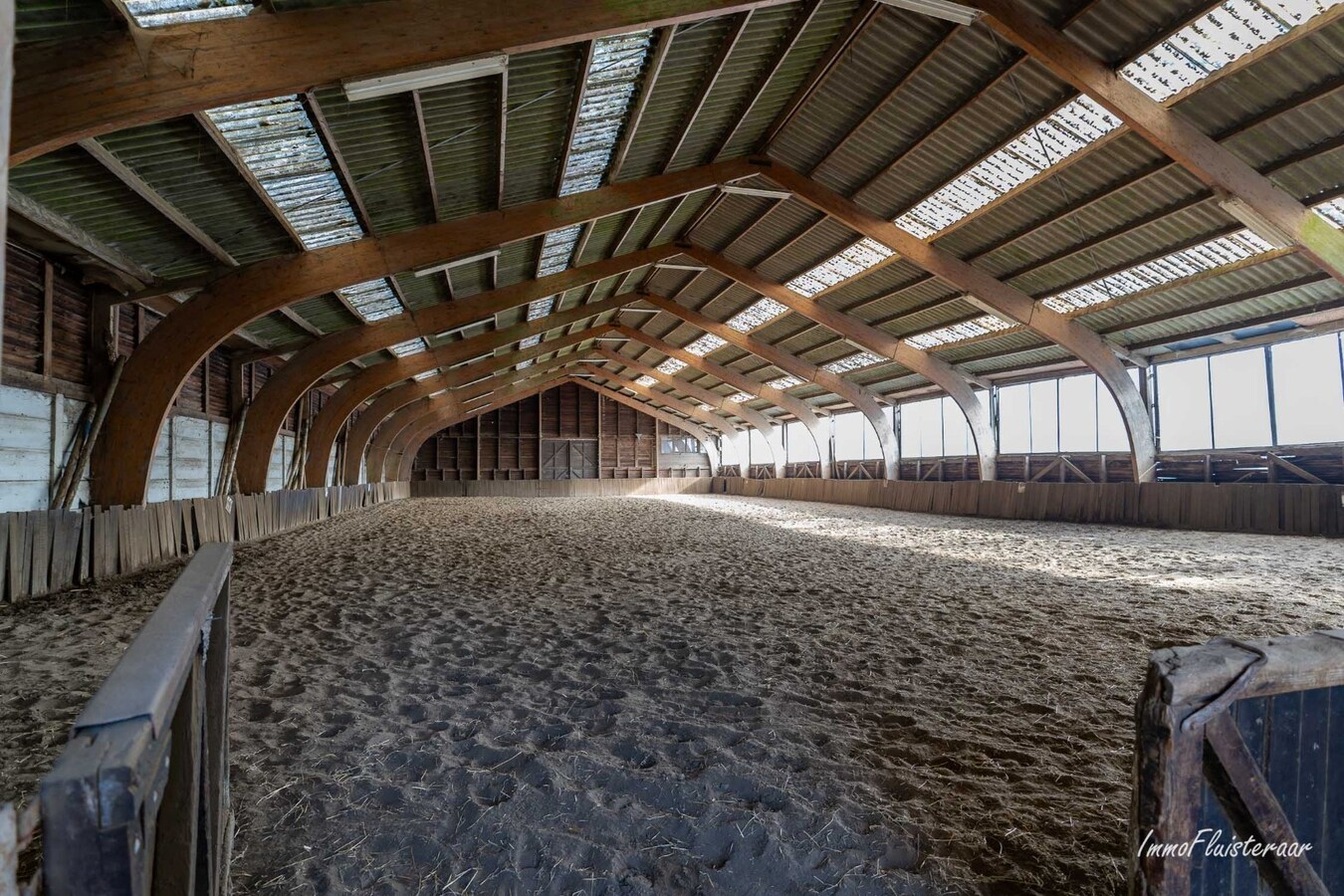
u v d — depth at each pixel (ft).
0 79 3.06
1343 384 41.06
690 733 12.32
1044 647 17.99
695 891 7.89
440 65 19.90
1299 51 24.79
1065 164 33.78
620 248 52.85
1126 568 31.22
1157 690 4.82
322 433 64.75
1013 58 29.04
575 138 31.27
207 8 18.30
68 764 2.88
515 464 128.57
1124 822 9.27
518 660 16.98
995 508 63.62
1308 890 5.19
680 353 91.91
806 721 12.91
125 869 2.88
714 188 44.50
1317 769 5.44
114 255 28.55
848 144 38.04
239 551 38.63
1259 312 41.78
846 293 57.77
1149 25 25.72
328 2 19.10
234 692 14.35
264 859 8.33
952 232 43.16
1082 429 59.31
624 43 25.80
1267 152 29.35
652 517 69.10
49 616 21.09
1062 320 48.93
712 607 23.38
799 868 8.23
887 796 9.95
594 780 10.45
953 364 66.23
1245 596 24.25
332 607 23.21
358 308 45.34
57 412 29.89
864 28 30.22
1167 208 34.63
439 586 27.53
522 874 8.11
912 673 15.87
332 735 12.14
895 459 83.25
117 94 16.98
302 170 26.20
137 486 31.83
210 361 46.03
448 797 9.84
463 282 46.88
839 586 27.48
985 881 7.97
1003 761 11.19
